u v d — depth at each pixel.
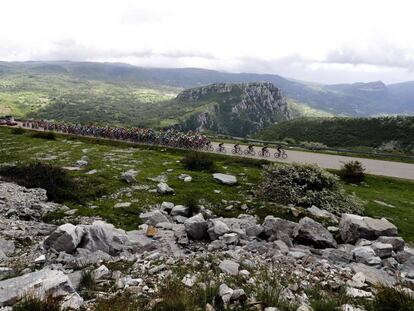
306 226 14.38
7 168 24.94
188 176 26.89
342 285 8.52
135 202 20.36
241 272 9.01
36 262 10.12
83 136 56.34
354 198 22.25
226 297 6.84
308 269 10.05
